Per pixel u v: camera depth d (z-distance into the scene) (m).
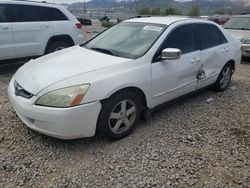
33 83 3.51
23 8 7.09
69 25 8.06
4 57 6.86
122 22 5.16
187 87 4.79
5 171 3.17
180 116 4.68
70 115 3.25
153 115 4.67
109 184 3.02
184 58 4.57
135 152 3.58
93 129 3.50
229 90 6.19
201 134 4.11
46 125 3.34
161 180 3.10
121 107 3.74
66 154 3.50
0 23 6.63
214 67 5.42
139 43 4.30
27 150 3.56
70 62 3.91
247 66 9.05
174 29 4.52
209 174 3.22
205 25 5.26
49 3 7.77
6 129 4.03
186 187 3.01
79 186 2.99
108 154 3.52
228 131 4.25
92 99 3.37
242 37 9.56
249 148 3.78
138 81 3.81
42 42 7.45
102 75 3.54
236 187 3.04
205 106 5.17
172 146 3.75
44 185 2.99
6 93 5.57
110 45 4.49
